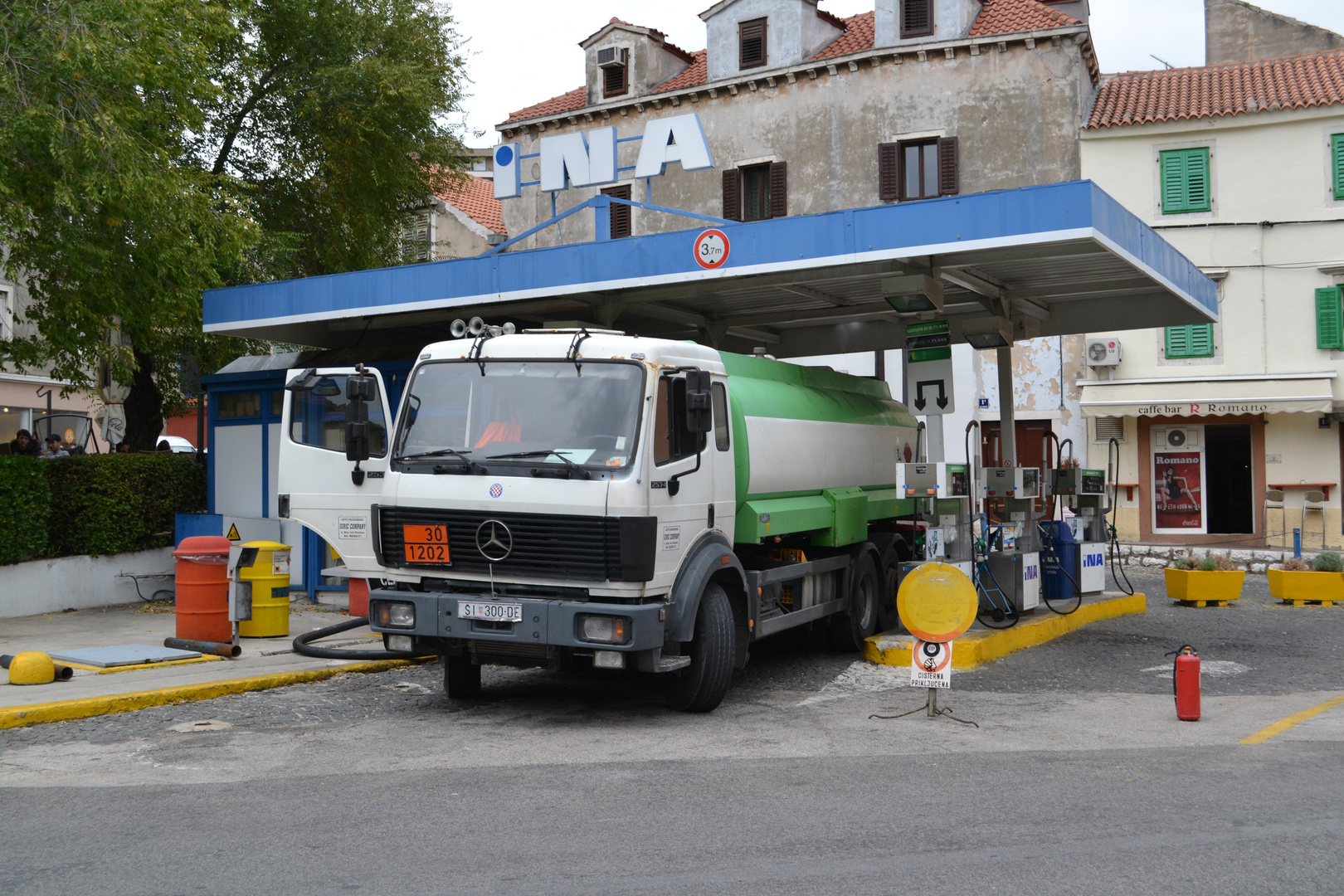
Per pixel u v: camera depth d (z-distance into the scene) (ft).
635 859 17.48
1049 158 87.92
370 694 33.27
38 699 29.63
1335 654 41.11
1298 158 83.25
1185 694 28.86
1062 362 88.33
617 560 27.48
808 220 39.75
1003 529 44.60
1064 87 87.66
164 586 55.72
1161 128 85.46
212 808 20.65
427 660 38.55
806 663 39.29
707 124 98.73
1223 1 101.40
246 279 63.16
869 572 42.75
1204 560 58.85
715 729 28.22
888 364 91.56
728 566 30.63
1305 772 22.94
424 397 29.99
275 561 42.34
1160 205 85.97
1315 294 82.79
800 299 49.62
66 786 22.40
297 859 17.54
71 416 105.40
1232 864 17.02
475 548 28.48
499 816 19.97
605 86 105.40
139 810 20.57
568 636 27.48
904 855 17.60
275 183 68.80
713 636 29.99
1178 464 86.94
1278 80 87.61
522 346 29.68
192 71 48.21
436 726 28.66
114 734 27.40
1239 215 84.33
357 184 68.64
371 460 30.78
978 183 89.35
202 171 56.13
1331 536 82.58
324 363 54.75
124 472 54.54
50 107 41.50
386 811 20.34
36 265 46.70
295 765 24.26
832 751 25.57
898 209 38.24
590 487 27.58
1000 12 91.71
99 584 53.11
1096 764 23.95
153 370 69.97
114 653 36.70
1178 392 84.74
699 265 41.55
